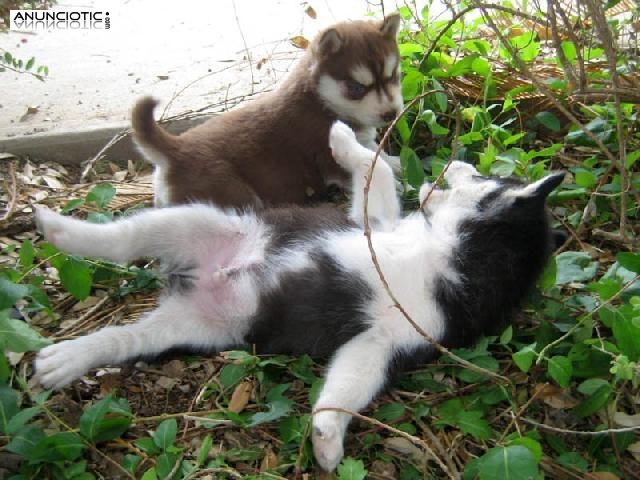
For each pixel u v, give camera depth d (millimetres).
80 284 833
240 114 975
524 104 1105
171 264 848
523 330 830
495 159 942
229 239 842
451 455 724
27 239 939
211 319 817
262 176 950
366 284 776
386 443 739
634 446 745
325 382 739
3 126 1153
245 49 1387
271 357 801
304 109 983
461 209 820
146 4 1608
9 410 703
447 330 781
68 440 690
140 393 788
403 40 1199
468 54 1172
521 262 804
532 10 1221
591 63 1066
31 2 1249
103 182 1082
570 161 1030
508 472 647
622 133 838
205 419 736
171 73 1315
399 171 1044
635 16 1032
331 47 998
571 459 711
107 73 1318
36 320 856
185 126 1150
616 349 757
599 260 911
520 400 773
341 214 874
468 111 1048
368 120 1019
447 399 770
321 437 694
